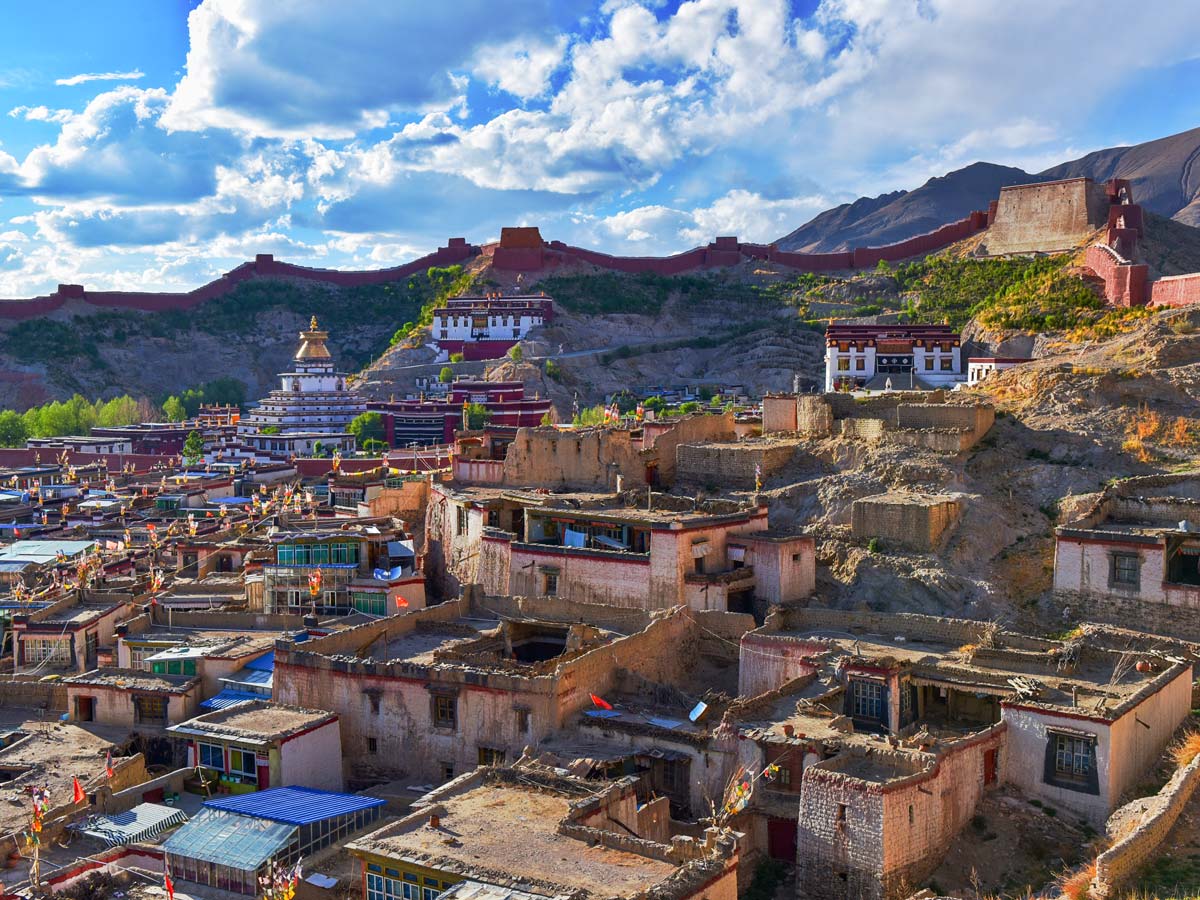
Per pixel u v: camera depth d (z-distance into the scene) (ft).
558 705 177.78
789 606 225.76
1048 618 223.10
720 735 164.86
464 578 278.26
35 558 314.76
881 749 149.07
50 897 132.67
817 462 294.46
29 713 206.90
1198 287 529.45
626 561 238.48
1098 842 145.07
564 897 110.93
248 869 139.95
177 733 178.91
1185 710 176.14
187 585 263.29
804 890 143.84
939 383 589.32
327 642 203.10
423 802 139.13
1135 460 268.21
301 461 531.91
